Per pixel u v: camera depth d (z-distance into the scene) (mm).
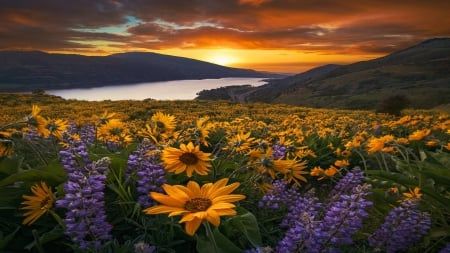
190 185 2018
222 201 1898
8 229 2811
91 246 2258
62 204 2219
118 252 2314
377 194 3578
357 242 3178
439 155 4559
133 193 3018
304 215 2279
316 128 13523
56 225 2770
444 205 3348
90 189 2219
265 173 3496
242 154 4363
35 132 4309
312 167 7668
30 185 3029
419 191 3494
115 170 3254
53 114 27984
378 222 3385
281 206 3365
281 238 2938
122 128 5164
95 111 30719
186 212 1835
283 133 10594
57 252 2719
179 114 29203
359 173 3770
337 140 9172
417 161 4371
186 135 4379
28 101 44344
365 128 12797
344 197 2477
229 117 25703
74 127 4422
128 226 2748
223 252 2432
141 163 2963
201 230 2701
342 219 2418
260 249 1983
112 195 3035
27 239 2770
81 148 2834
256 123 14758
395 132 12367
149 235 2551
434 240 3260
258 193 3559
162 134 4285
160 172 2738
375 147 4898
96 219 2250
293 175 3551
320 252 2381
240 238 2703
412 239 2941
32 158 4379
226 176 3621
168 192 1960
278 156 3387
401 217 2873
